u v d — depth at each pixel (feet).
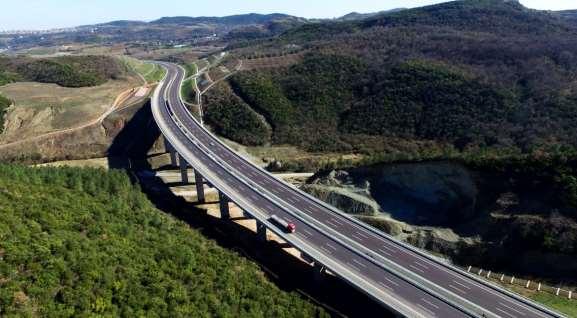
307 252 219.41
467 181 285.02
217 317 161.58
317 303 198.90
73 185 241.14
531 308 181.88
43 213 182.09
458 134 408.87
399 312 175.01
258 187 301.43
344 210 305.12
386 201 306.55
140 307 150.51
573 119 375.04
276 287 201.05
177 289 165.37
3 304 127.85
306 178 375.25
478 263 248.11
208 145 384.47
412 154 337.31
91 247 169.48
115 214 217.97
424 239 266.57
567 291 213.05
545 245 231.91
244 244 258.16
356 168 334.65
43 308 132.36
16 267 143.33
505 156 286.25
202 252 209.36
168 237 211.61
